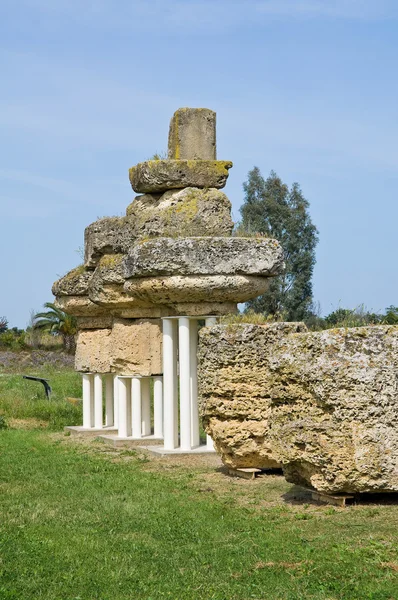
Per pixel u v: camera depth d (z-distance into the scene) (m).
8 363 41.31
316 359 10.45
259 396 13.44
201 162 16.58
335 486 10.48
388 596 7.65
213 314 15.97
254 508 11.33
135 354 18.34
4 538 10.06
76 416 23.53
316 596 7.73
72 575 8.64
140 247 15.62
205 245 15.38
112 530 10.44
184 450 16.48
